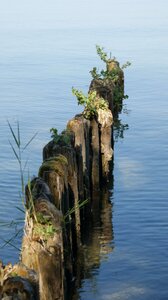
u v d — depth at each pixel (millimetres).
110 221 20812
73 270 17406
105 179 24125
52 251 11227
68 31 73188
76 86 44562
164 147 29250
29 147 29484
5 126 33656
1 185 24266
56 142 17047
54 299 11273
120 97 35750
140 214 21250
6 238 19500
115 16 87375
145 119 34719
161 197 22688
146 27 75812
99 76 33688
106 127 23953
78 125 19156
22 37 69625
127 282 16828
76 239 17875
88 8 97750
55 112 36938
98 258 18172
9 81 46656
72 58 56000
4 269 8531
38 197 12586
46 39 67438
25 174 25641
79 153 18812
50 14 91188
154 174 25359
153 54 57719
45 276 11148
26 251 11164
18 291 7754
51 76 48312
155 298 16109
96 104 23828
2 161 27297
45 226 11430
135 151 28672
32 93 42344
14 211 21859
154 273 17281
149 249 18688
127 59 55531
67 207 15648
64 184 15227
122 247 18938
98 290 16422
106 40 65625
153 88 43656
